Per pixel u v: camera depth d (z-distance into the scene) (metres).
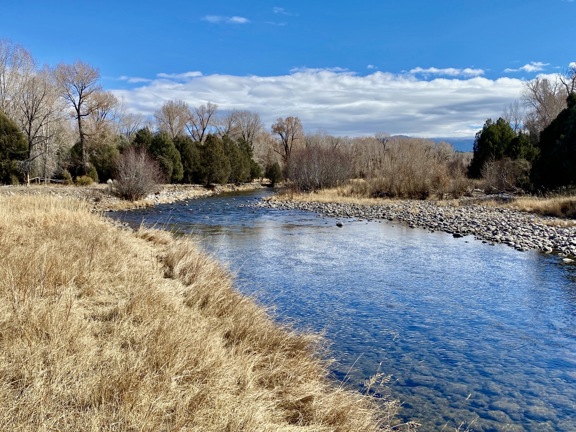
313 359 5.07
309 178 35.00
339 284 8.89
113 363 3.44
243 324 5.21
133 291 5.37
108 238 8.20
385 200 29.16
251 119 68.81
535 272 9.89
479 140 40.12
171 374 3.41
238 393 3.60
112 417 2.77
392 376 5.03
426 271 10.03
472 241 14.11
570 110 25.97
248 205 27.41
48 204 11.30
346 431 3.49
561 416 4.27
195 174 42.59
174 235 13.45
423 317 7.01
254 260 11.16
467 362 5.43
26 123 34.56
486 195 28.97
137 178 26.56
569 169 23.14
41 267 5.16
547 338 6.20
